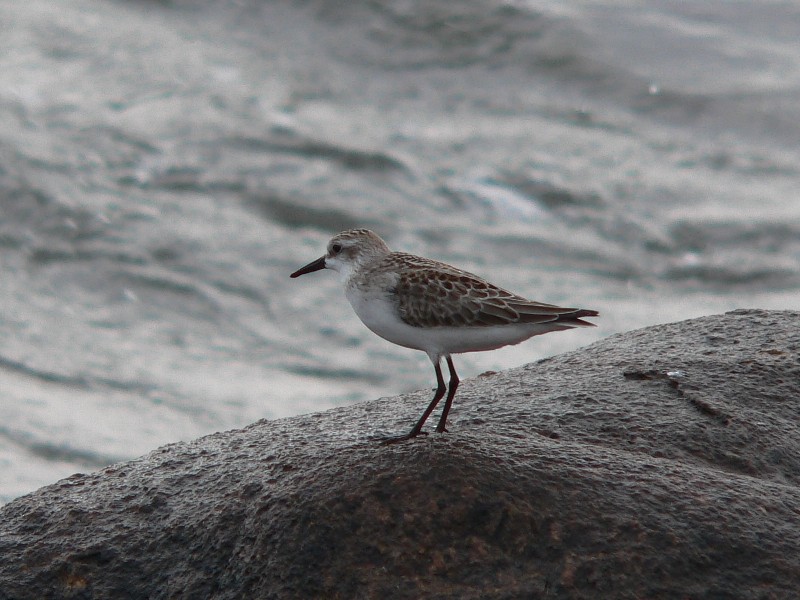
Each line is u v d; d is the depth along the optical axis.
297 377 15.70
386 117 21.61
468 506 6.77
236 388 15.30
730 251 18.12
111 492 7.75
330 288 17.83
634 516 6.74
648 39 23.64
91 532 7.39
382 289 7.45
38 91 21.55
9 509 7.80
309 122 21.16
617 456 7.40
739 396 8.55
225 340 16.62
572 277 17.64
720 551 6.56
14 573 7.23
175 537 7.20
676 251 18.33
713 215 18.95
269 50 23.50
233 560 6.91
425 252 17.97
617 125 21.45
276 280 17.81
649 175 20.00
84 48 23.12
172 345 16.36
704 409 8.29
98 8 24.78
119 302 17.31
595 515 6.73
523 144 20.81
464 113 21.80
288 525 6.84
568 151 20.64
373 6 24.28
